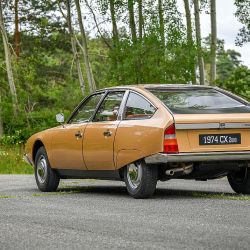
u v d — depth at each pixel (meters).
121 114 14.28
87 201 13.03
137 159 13.48
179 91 14.20
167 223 9.53
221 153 13.36
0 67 79.94
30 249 7.51
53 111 68.25
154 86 14.41
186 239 8.04
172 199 13.23
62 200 13.29
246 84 39.19
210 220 9.80
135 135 13.60
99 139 14.55
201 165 13.49
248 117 13.65
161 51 43.09
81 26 60.66
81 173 15.33
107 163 14.37
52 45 99.69
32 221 9.91
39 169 16.39
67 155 15.51
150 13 49.59
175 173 13.64
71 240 8.08
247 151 13.59
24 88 70.56
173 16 47.97
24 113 66.81
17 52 89.75
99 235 8.45
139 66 43.19
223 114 13.57
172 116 13.23
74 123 15.71
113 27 55.28
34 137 16.75
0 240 8.16
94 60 86.38
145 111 13.80
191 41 43.47
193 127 13.23
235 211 10.89
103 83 45.47
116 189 16.50
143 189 13.45
